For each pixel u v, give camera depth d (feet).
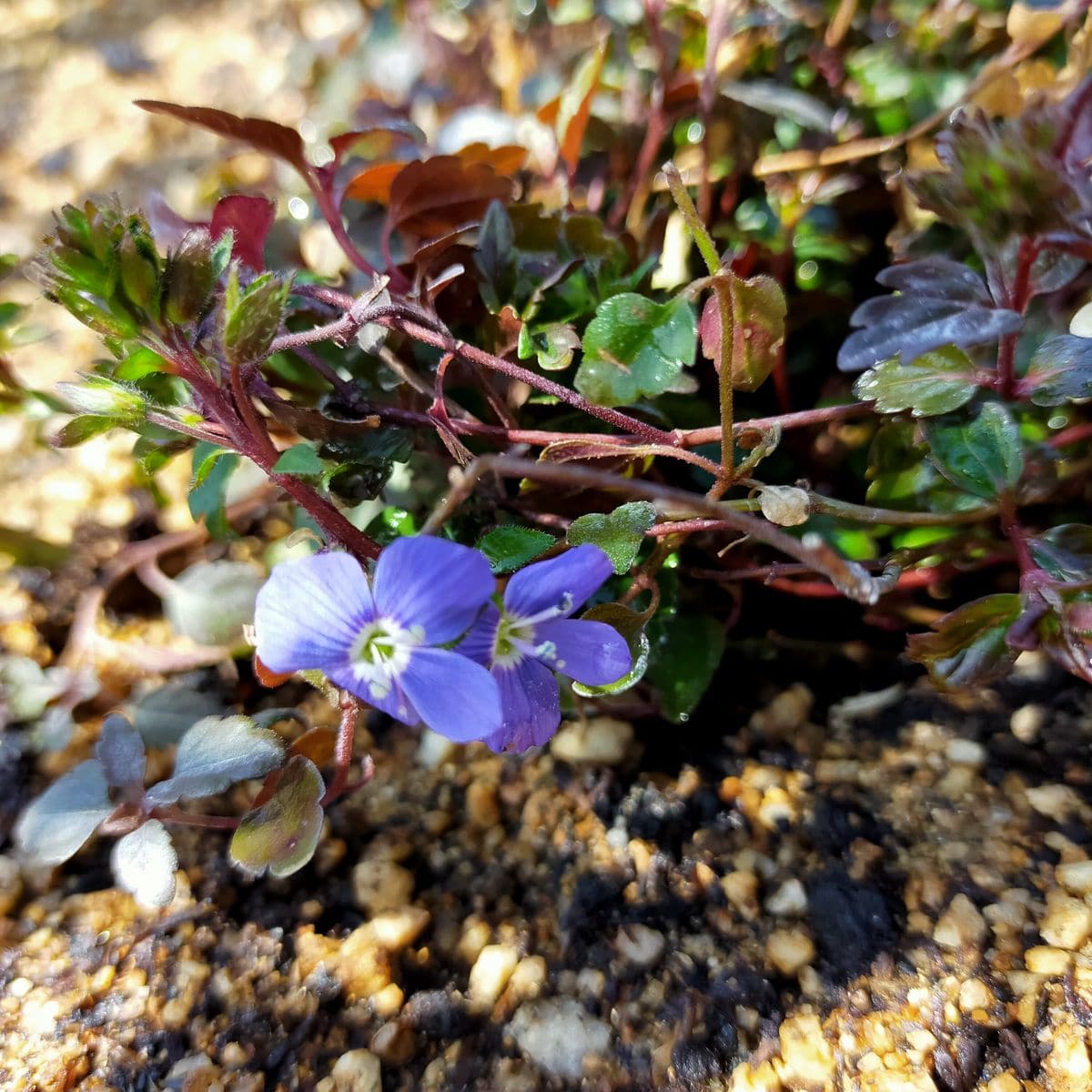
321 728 0.18
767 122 0.27
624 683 0.18
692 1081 0.18
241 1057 0.19
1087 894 0.19
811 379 0.26
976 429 0.19
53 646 0.26
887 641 0.25
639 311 0.18
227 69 0.45
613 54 0.30
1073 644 0.16
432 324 0.19
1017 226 0.17
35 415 0.26
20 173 0.41
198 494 0.21
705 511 0.15
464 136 0.29
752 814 0.22
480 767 0.23
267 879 0.21
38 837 0.17
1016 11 0.26
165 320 0.15
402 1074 0.18
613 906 0.20
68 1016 0.19
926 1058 0.17
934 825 0.21
